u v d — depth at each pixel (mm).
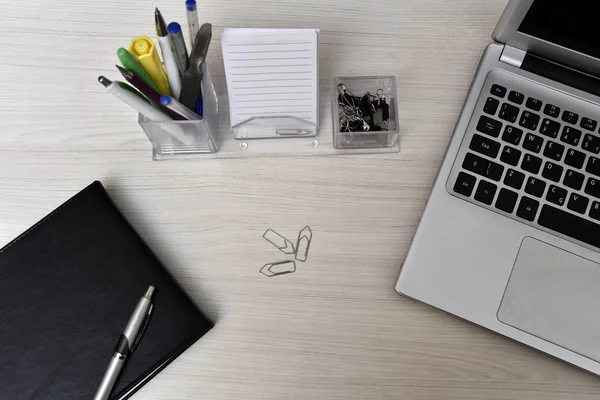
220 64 677
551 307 571
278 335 587
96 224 590
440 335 589
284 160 646
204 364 577
